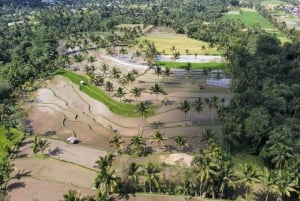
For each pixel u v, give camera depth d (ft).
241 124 509.35
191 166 424.05
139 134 557.33
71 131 568.00
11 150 482.28
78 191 408.05
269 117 503.61
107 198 390.83
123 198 397.39
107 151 503.61
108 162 411.13
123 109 638.94
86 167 459.32
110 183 387.34
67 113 637.30
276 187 355.77
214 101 608.19
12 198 399.85
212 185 388.57
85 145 521.24
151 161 469.16
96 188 402.93
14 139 528.63
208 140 493.36
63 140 534.78
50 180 432.25
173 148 509.76
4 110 615.16
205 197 400.06
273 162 432.66
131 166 413.59
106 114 628.28
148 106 646.74
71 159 479.41
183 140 480.64
